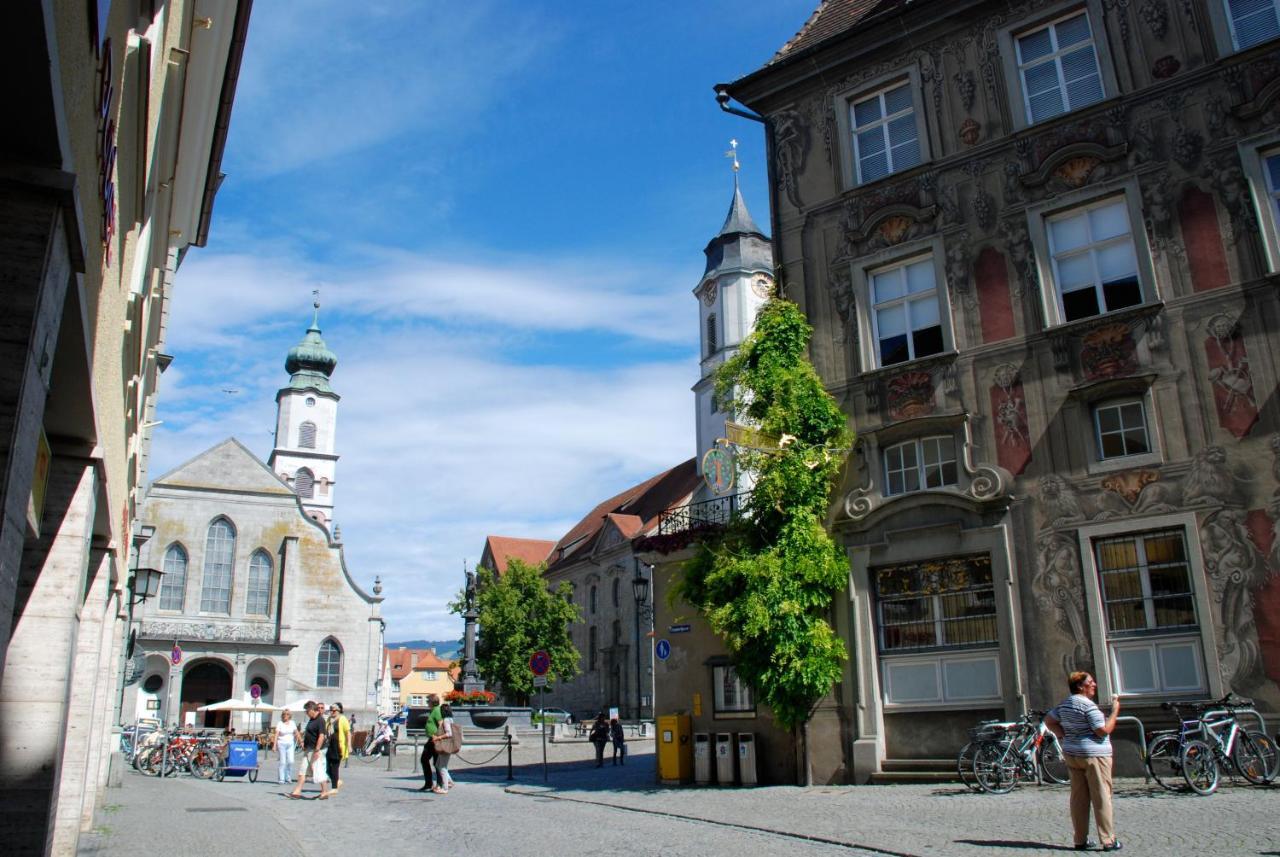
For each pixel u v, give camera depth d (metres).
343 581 63.94
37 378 4.52
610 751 36.72
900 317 18.98
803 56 20.66
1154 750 12.73
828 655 17.50
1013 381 17.06
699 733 19.62
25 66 3.60
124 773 30.12
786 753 18.48
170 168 11.04
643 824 12.95
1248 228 15.26
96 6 4.07
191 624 60.47
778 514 18.56
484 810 15.76
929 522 17.27
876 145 20.00
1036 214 17.44
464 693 43.53
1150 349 15.77
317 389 102.00
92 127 4.80
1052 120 17.56
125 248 7.46
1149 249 16.11
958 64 19.03
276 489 64.25
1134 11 17.06
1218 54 16.09
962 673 16.56
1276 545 13.99
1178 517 14.86
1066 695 15.32
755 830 11.82
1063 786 14.18
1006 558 16.33
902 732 17.00
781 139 21.23
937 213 18.66
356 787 22.39
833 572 17.88
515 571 60.94
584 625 78.75
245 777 27.62
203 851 10.95
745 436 19.42
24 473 4.50
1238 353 14.95
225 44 12.79
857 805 13.62
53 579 7.32
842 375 19.23
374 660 63.09
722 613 17.97
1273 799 11.28
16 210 4.39
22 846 6.95
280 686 60.00
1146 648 14.85
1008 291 17.50
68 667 7.29
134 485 16.77
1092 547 15.62
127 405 11.44
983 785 14.11
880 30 19.80
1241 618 14.06
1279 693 13.56
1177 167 16.12
